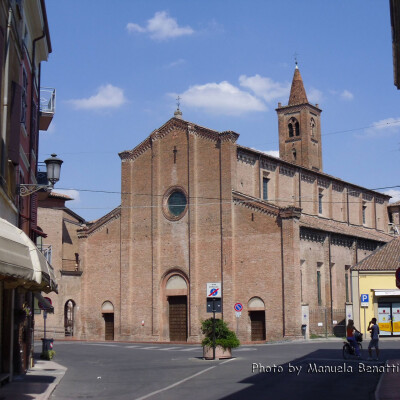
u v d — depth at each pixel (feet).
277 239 168.55
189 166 187.11
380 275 171.42
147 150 198.49
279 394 66.59
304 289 174.81
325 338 170.50
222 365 100.99
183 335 183.93
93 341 192.13
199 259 181.57
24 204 97.60
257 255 171.32
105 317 199.21
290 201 204.03
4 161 71.15
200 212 183.52
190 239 183.21
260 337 169.27
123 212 199.00
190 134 188.24
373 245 219.00
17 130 77.41
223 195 178.91
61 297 199.41
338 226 217.15
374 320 102.94
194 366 101.71
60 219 204.85
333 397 63.98
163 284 188.96
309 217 207.41
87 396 69.56
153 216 192.54
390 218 279.08
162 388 75.20
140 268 193.57
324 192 223.30
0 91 68.39
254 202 173.47
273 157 195.21
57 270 200.64
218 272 177.37
